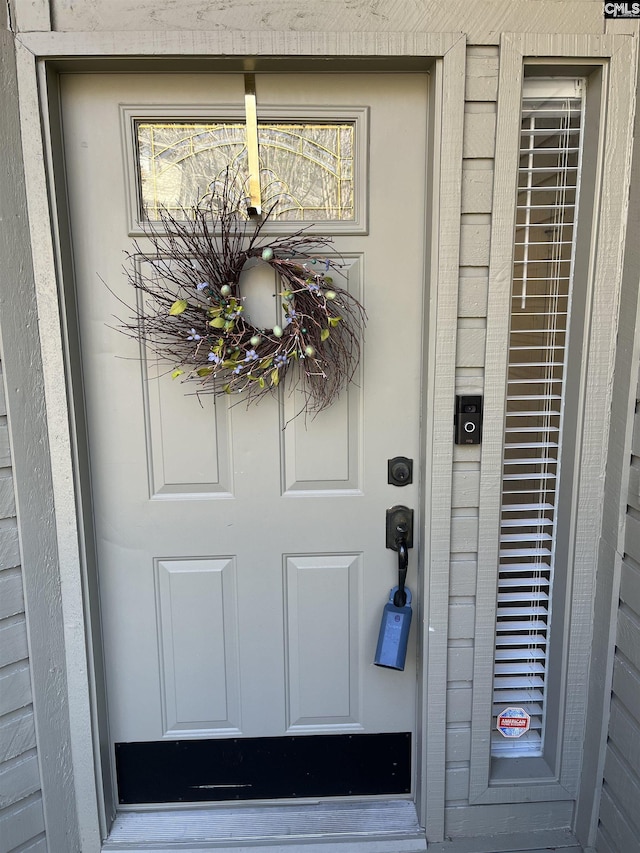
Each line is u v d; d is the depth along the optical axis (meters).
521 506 1.58
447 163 1.38
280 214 1.51
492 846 1.63
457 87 1.35
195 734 1.71
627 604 1.46
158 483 1.60
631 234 1.40
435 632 1.57
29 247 1.36
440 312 1.44
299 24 1.34
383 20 1.34
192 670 1.68
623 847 1.47
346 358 1.53
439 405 1.48
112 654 1.66
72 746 1.57
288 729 1.72
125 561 1.62
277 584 1.66
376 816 1.70
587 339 1.47
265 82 1.44
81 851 1.61
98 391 1.54
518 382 1.56
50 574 1.48
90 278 1.49
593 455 1.51
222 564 1.65
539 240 1.55
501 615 1.64
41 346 1.41
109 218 1.47
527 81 1.44
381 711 1.72
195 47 1.31
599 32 1.35
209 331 1.45
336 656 1.70
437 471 1.50
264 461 1.60
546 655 1.68
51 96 1.36
